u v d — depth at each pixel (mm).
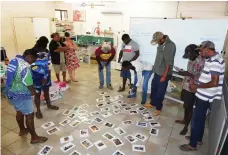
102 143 2367
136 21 3855
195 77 2268
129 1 5418
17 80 1913
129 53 3713
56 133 2539
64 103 3480
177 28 3391
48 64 2822
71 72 4590
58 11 6152
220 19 2945
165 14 4938
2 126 2650
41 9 5559
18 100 2014
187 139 2508
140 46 3928
